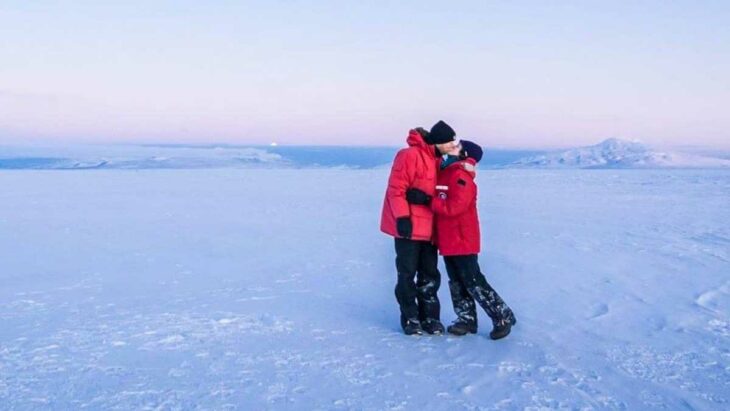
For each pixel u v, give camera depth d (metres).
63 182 26.61
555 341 3.95
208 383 3.17
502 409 2.85
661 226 10.95
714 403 2.95
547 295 5.37
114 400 2.94
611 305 4.99
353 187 23.16
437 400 2.95
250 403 2.91
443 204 3.79
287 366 3.44
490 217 12.58
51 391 3.06
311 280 6.09
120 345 3.85
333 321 4.46
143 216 12.66
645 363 3.52
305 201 16.61
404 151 3.94
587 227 10.79
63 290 5.62
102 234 9.83
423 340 3.97
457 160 3.93
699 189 22.48
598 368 3.43
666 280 6.06
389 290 5.62
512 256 7.57
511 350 3.75
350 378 3.25
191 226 10.93
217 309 4.83
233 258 7.49
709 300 5.20
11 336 4.05
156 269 6.75
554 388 3.11
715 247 8.38
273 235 9.70
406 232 3.87
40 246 8.52
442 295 5.36
